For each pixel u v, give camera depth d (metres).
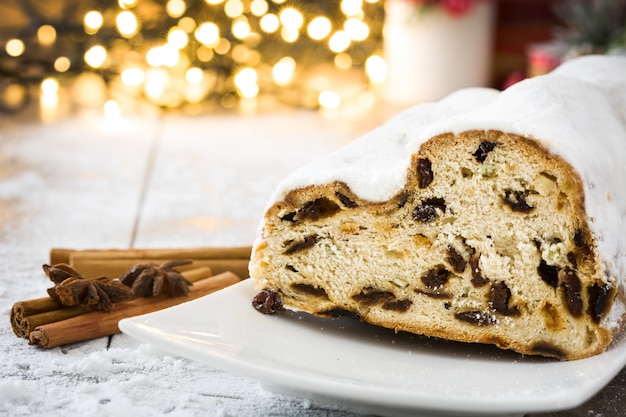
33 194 0.74
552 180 0.47
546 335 0.47
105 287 0.53
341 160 0.51
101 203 0.73
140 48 1.12
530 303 0.47
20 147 0.88
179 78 1.17
